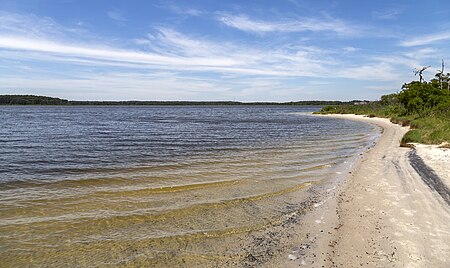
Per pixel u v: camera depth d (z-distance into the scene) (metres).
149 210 9.16
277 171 14.33
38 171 14.38
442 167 13.23
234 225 8.13
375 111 81.19
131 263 6.25
